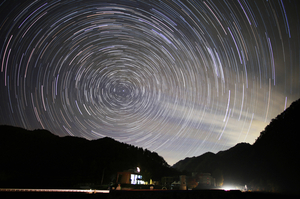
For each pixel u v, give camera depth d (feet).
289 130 124.26
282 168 102.06
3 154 167.84
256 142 165.58
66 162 171.73
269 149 130.52
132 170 132.26
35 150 194.18
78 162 171.63
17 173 130.00
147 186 104.42
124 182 117.70
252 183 110.73
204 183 133.28
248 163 142.51
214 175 154.40
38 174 137.08
